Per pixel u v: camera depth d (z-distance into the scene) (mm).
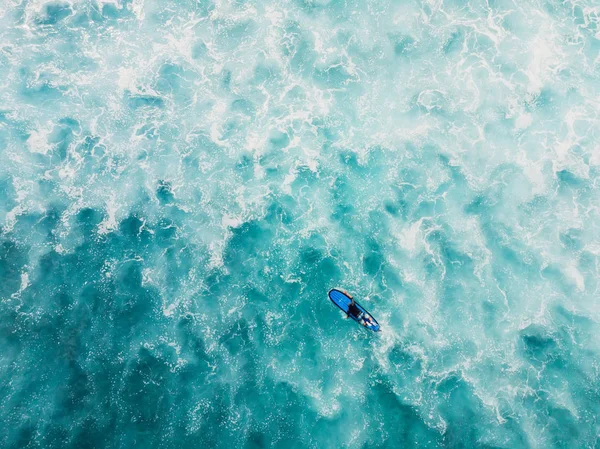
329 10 60125
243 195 53344
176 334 48375
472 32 58750
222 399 46344
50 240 51500
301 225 52500
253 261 51094
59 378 46906
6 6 59812
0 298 49219
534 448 44969
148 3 60312
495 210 52719
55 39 58938
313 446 45094
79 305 49406
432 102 56438
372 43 58875
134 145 55094
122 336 48344
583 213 52438
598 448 44938
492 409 46156
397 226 52469
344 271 50969
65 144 54812
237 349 47938
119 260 51000
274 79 57750
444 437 45500
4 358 47438
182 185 53688
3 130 55000
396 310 49438
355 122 56156
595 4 59750
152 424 45594
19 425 45375
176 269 50625
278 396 46531
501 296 49812
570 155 54344
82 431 45312
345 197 53594
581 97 56156
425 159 54562
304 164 54656
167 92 57125
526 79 56906
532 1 59625
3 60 57812
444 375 47219
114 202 53062
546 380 46906
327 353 48000
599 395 46469
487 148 54781
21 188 53031
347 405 46438
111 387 46625
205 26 59531
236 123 56031
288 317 49281
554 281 50250
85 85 57156
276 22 59719
